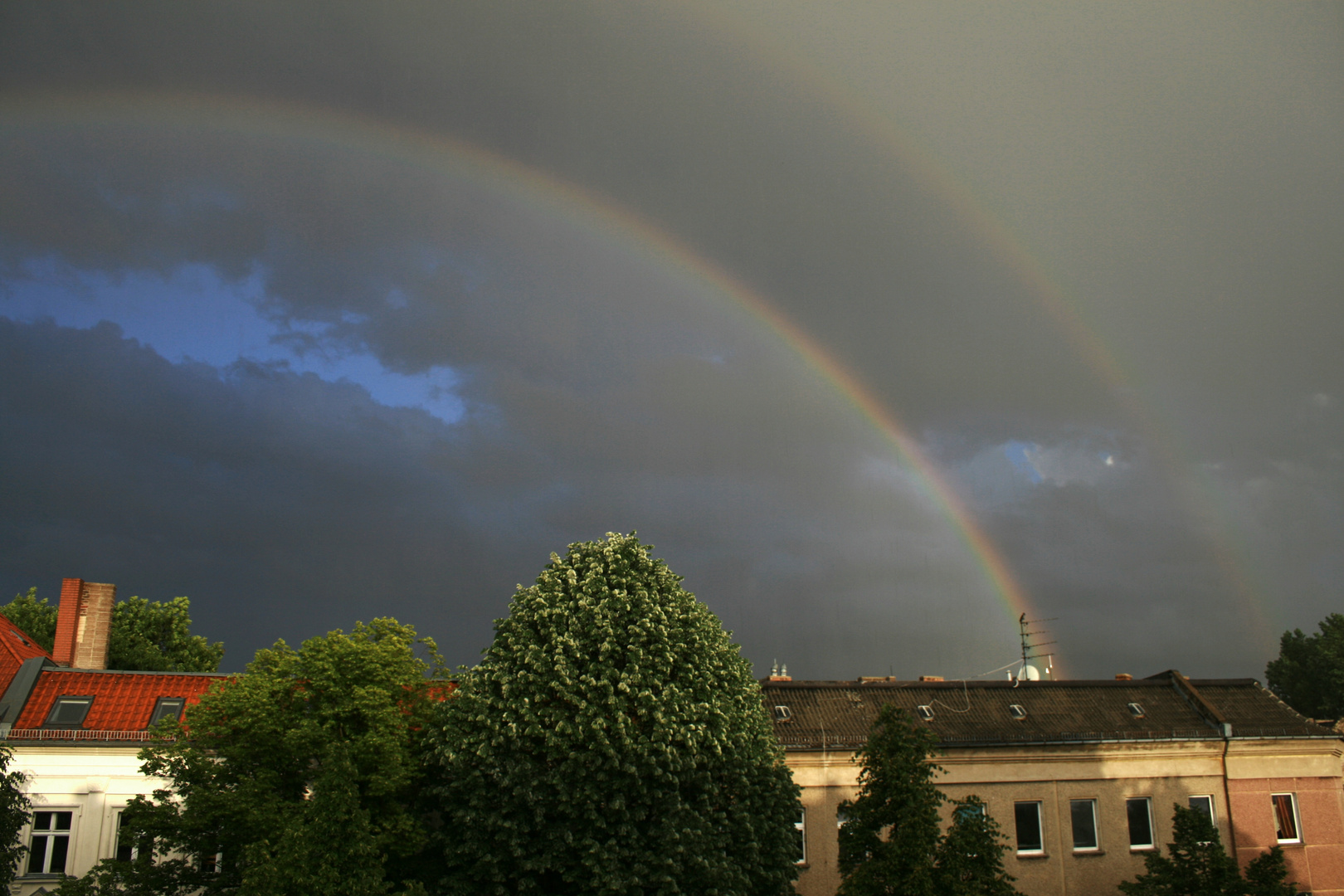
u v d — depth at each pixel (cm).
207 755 2909
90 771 3525
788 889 3209
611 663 3075
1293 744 4222
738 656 3494
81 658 4409
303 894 2436
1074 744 4044
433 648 3303
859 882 2769
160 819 2800
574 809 2866
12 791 2880
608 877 2753
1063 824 3997
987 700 4347
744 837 3045
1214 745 4181
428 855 3103
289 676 3031
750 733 3247
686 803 2911
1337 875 4112
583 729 2919
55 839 3469
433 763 3084
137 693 3862
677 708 3022
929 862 2808
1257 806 4153
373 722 2917
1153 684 4625
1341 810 4206
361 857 2533
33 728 3600
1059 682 4544
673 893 2764
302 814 2667
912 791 2855
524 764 2920
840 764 3869
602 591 3241
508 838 2861
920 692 4353
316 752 2917
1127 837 4031
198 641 6512
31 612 6188
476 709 3039
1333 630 7425
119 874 2858
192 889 2922
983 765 4006
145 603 6419
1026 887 3884
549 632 3159
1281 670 7650
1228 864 2933
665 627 3197
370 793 2817
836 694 4262
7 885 3028
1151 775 4131
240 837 2825
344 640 3095
